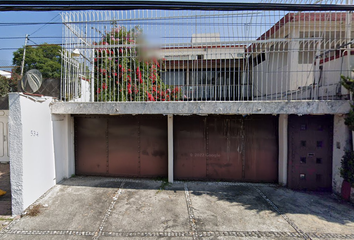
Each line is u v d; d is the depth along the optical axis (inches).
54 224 132.6
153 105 174.9
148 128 209.0
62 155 199.2
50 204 155.2
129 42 191.8
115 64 201.0
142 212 147.4
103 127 210.5
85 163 213.0
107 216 142.0
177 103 173.8
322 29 210.4
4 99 248.7
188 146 207.2
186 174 208.2
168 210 150.5
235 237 122.4
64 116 200.8
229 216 144.0
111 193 174.6
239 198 170.7
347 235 124.9
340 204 162.9
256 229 130.0
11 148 142.3
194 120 206.2
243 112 170.7
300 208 156.3
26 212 142.9
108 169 211.6
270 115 201.5
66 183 191.2
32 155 153.9
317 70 195.0
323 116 187.2
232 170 206.1
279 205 160.1
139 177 210.8
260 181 204.5
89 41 190.4
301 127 189.6
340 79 167.8
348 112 162.6
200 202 162.9
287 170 193.0
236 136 205.2
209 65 265.9
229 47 205.5
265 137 203.3
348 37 176.1
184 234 124.4
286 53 237.0
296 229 130.2
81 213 144.9
